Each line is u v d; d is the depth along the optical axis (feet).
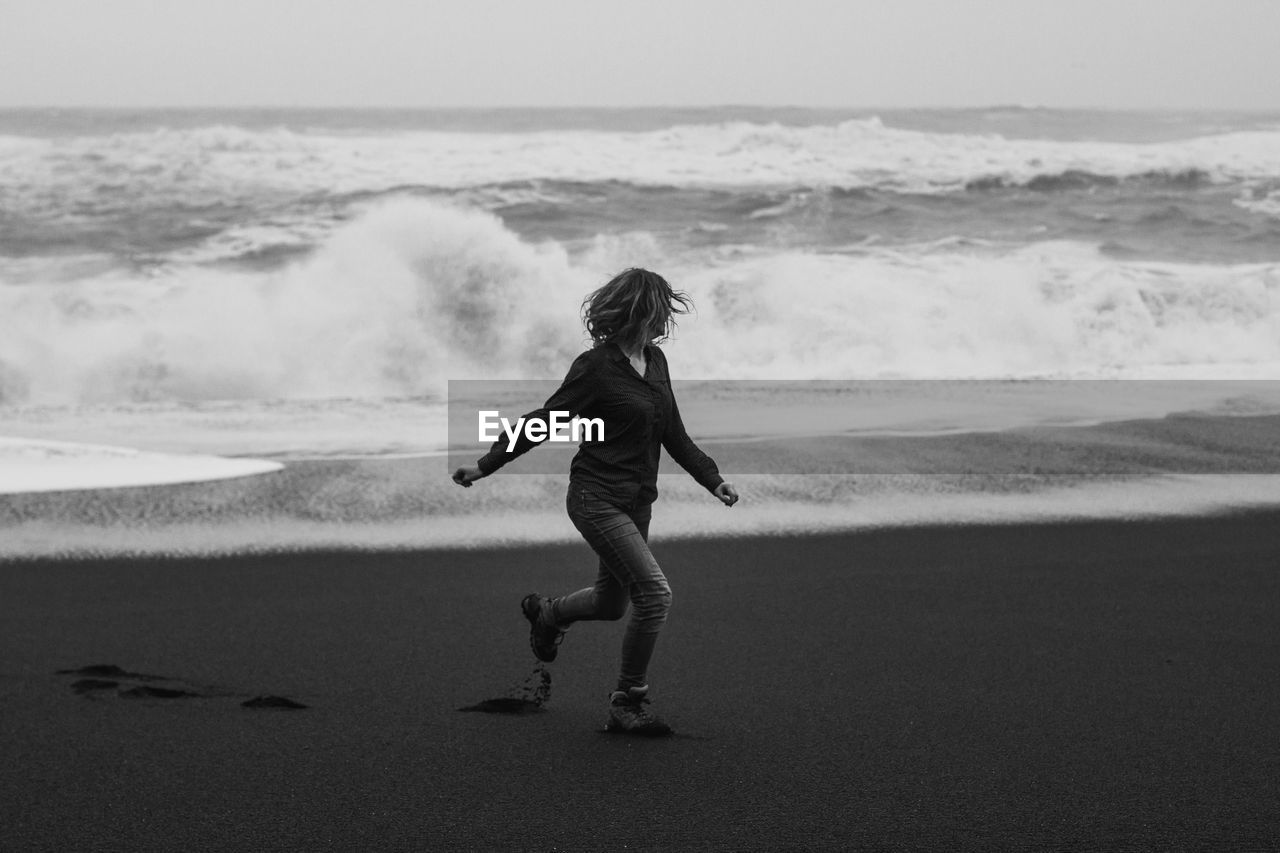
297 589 22.74
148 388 45.09
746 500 29.96
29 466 32.22
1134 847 11.87
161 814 12.51
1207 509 29.40
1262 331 54.39
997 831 12.23
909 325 53.11
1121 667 18.26
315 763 14.05
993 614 21.27
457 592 22.67
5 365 45.29
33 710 15.97
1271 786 13.48
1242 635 20.04
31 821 12.30
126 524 27.07
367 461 33.55
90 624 20.43
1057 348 52.70
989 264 58.95
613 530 14.85
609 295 14.82
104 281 52.03
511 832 12.10
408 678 17.70
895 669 18.15
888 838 12.04
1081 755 14.44
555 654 16.42
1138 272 58.23
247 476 31.53
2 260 53.62
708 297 54.24
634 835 12.07
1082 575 23.97
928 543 26.37
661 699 16.69
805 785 13.44
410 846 11.76
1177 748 14.71
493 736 15.08
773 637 19.80
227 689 17.10
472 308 52.47
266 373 47.09
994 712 16.11
